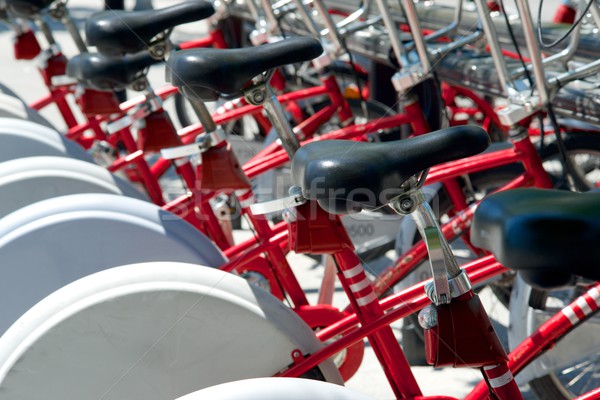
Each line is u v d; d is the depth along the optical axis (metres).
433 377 4.32
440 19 5.13
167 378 2.53
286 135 2.76
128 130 4.61
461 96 6.15
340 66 5.98
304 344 2.62
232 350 2.56
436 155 2.05
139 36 3.39
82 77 4.06
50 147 4.10
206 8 3.45
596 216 1.80
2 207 3.49
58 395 2.46
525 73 3.73
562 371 3.90
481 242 2.02
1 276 2.89
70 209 2.96
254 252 3.38
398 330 4.77
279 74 5.83
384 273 3.87
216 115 4.73
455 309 2.30
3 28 14.62
